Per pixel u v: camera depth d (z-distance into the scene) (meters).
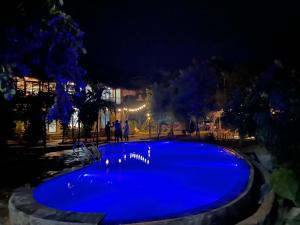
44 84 17.39
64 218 5.87
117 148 20.16
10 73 3.80
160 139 24.00
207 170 13.64
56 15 4.19
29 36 3.87
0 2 3.55
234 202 6.86
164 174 12.94
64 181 10.40
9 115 14.35
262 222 6.05
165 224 5.78
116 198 9.26
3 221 7.00
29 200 7.15
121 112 29.84
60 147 17.95
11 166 12.27
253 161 12.77
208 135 24.22
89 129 21.34
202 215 6.10
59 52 4.23
